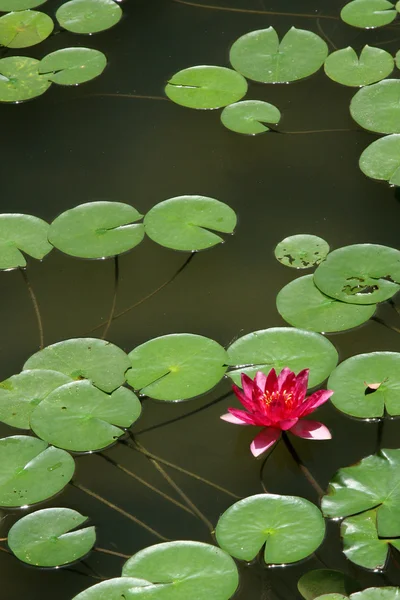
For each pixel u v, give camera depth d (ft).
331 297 11.34
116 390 10.32
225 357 10.66
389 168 13.78
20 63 17.30
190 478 9.43
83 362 10.73
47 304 12.09
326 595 7.79
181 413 10.24
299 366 10.39
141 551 8.31
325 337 10.88
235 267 12.39
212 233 12.84
